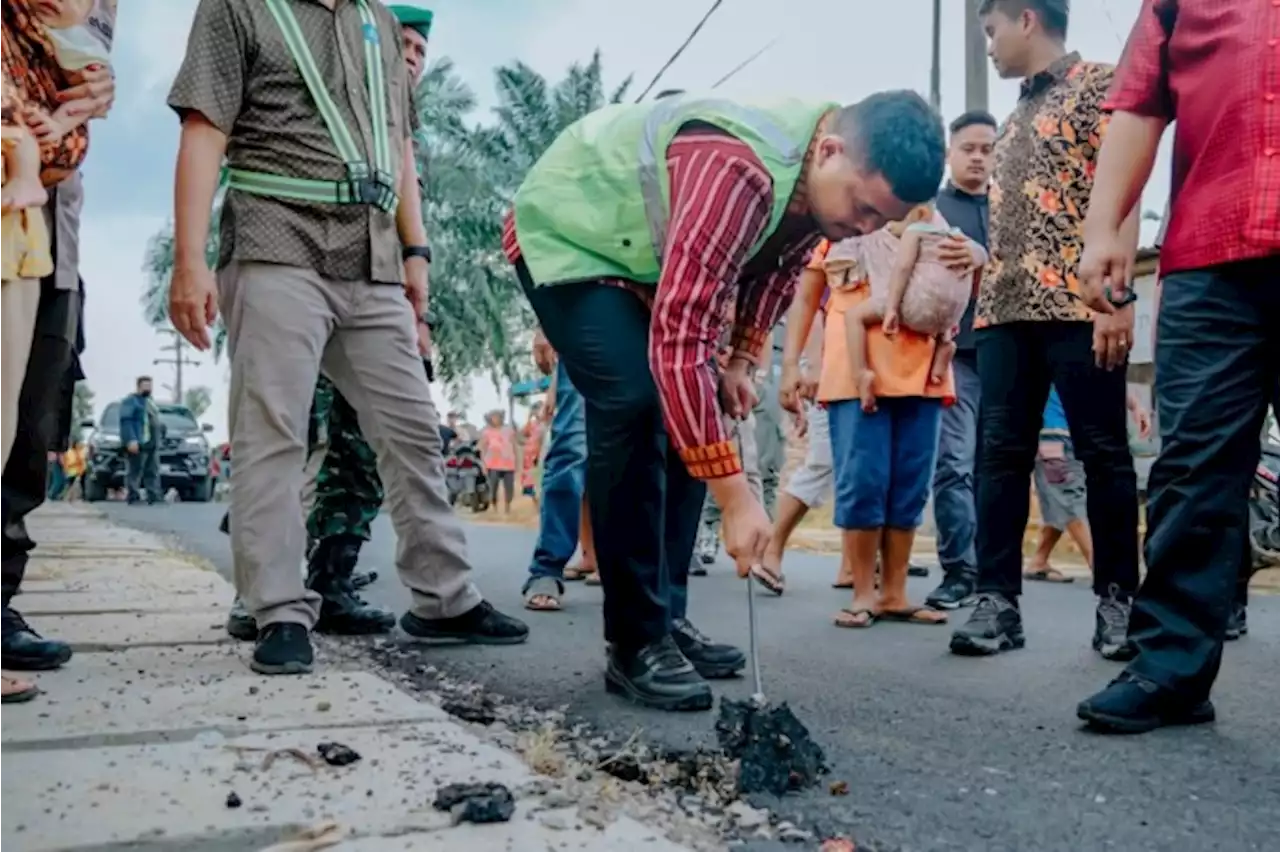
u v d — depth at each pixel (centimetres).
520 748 225
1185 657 263
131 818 174
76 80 267
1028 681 325
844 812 196
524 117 3303
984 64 1160
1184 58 262
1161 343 268
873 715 278
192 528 1021
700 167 237
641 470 275
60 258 297
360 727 236
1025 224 373
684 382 230
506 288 3338
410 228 374
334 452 390
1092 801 206
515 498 2314
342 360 342
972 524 521
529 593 475
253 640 351
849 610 448
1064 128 368
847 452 445
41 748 218
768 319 293
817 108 248
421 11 407
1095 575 379
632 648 281
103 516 1295
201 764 204
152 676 289
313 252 314
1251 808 204
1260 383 258
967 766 229
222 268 317
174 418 2406
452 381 3375
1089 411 370
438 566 364
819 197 242
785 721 218
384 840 167
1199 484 262
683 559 329
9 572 299
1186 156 263
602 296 271
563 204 273
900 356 436
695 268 231
